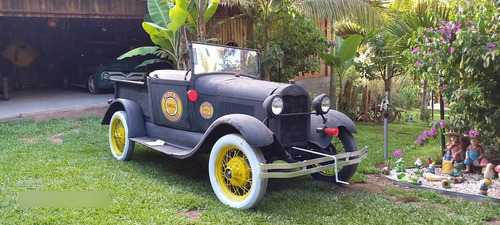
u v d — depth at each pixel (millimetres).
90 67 13023
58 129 8219
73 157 6125
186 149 5207
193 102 5168
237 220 3912
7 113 9352
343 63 10781
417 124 11094
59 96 12445
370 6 8602
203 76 5230
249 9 9930
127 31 14508
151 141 5641
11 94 13062
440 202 4570
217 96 4918
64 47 15320
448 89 5535
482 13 5094
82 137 7562
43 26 14906
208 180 5219
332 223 3869
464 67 5281
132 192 4562
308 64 10445
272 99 4270
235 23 11625
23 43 14594
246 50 5746
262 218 3986
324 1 8367
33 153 6289
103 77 12430
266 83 4781
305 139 4801
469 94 5172
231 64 5559
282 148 4418
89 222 3732
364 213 4148
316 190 4953
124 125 5953
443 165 5680
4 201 4188
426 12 7320
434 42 5395
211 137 4746
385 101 11094
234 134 4336
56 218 3781
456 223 3891
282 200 4535
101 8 9727
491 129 5559
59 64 15336
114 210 4020
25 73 14820
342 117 5156
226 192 4480
